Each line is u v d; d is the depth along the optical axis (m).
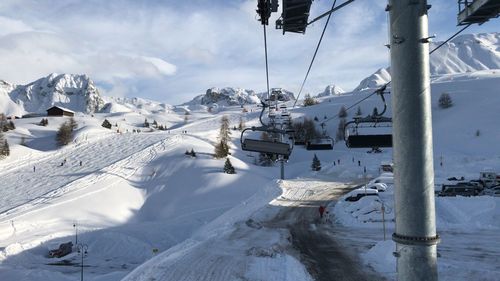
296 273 19.67
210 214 60.72
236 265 20.72
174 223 55.56
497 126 121.19
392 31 5.52
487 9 7.05
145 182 79.62
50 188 76.06
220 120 179.00
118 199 69.69
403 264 5.59
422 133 5.39
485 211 31.42
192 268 20.17
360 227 32.84
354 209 38.97
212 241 26.92
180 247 26.08
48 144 117.56
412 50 5.36
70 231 52.81
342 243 26.97
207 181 77.56
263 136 92.38
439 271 19.27
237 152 114.06
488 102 148.75
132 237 49.12
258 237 28.58
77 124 151.00
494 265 20.30
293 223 35.25
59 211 62.16
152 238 50.16
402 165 5.49
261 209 42.44
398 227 5.65
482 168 74.69
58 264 41.75
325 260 22.72
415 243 5.42
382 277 19.44
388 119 12.36
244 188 76.62
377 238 28.34
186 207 68.62
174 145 102.81
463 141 114.31
